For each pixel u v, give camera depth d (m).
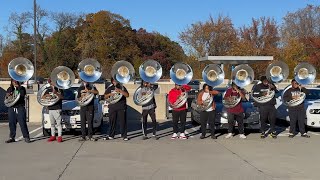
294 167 8.33
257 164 8.60
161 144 11.12
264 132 12.28
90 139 11.63
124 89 11.73
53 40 71.19
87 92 11.43
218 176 7.55
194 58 56.62
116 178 7.39
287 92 12.42
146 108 11.99
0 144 11.03
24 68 11.56
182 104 12.05
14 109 11.29
